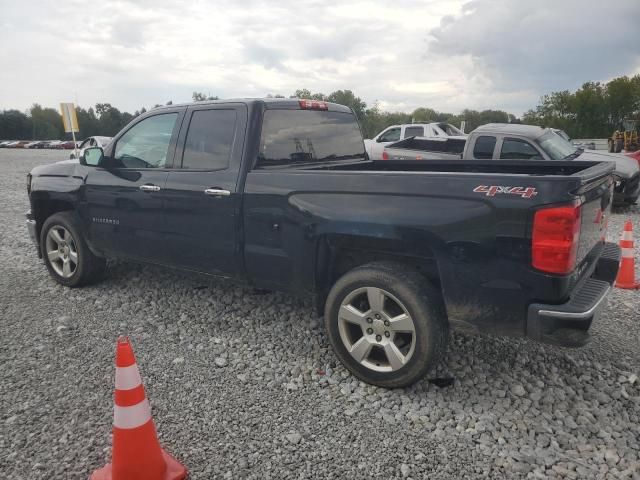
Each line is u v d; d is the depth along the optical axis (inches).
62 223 207.9
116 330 172.2
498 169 181.3
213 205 160.6
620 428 119.1
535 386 136.9
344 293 136.1
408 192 125.0
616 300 201.2
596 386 137.1
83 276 209.3
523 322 116.0
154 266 187.3
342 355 139.9
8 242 306.5
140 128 188.2
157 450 99.0
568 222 107.3
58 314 185.9
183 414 123.8
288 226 145.0
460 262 119.5
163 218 175.0
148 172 179.3
